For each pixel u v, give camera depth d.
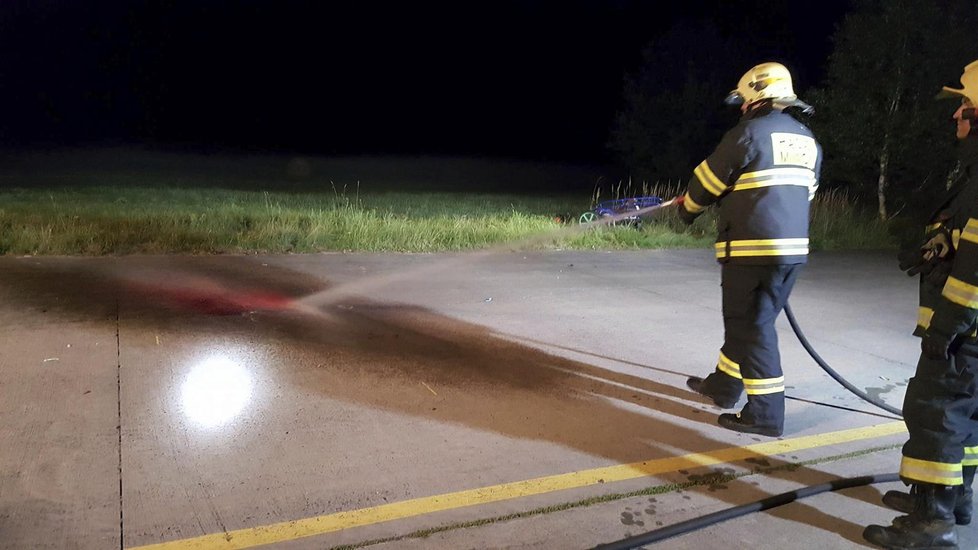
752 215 4.11
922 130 13.60
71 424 3.84
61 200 12.98
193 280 6.85
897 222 13.20
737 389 4.52
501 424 4.21
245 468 3.53
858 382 5.32
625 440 4.13
